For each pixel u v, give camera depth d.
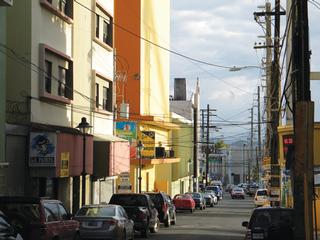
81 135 32.47
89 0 38.88
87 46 38.41
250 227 18.92
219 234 33.09
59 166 28.27
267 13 46.75
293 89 18.66
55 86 32.31
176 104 104.12
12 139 26.77
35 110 29.39
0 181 25.25
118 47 59.25
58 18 32.97
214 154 159.75
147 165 63.12
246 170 191.88
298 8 18.03
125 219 25.98
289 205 40.75
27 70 28.75
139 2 59.19
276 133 42.94
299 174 17.31
